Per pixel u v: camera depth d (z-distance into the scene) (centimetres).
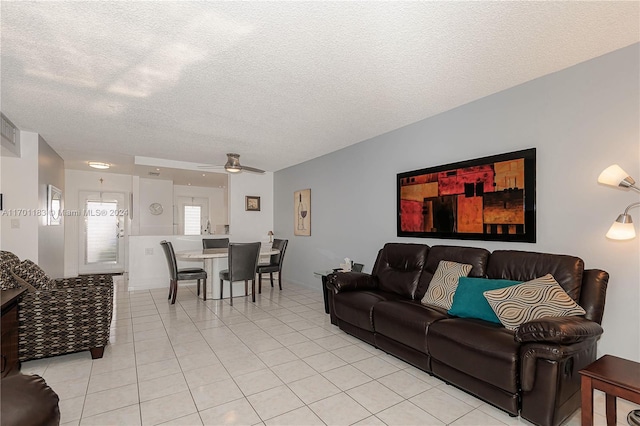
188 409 204
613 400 173
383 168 421
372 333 297
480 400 215
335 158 514
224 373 252
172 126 383
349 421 192
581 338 174
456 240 328
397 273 344
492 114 298
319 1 168
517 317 213
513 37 205
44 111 329
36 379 114
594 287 212
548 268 234
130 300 492
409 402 212
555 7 175
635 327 215
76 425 187
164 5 170
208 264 511
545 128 261
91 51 217
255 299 493
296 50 218
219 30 194
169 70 245
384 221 420
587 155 238
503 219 286
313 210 571
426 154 363
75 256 695
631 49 217
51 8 172
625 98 220
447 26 192
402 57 229
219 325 371
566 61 238
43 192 433
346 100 308
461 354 212
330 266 523
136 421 191
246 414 199
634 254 216
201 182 798
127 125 379
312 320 390
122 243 741
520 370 183
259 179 706
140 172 655
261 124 379
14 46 210
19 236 395
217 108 325
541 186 263
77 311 273
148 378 244
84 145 471
